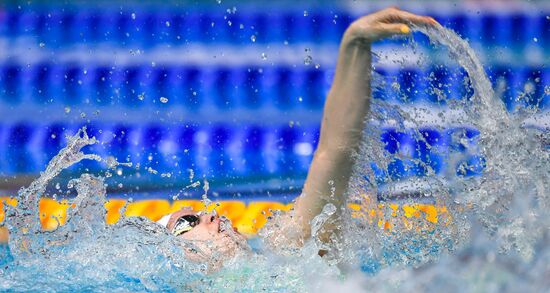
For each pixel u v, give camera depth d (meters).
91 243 8.98
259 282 8.07
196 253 8.65
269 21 24.19
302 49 23.38
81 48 23.48
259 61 22.89
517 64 22.11
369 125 8.30
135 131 20.42
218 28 24.08
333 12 24.20
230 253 8.70
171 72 22.61
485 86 8.85
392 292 7.41
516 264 7.06
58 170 10.22
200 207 16.23
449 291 7.05
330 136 8.29
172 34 23.97
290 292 7.84
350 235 8.50
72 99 21.91
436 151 9.85
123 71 22.64
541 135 8.80
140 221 9.25
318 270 8.17
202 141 20.17
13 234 9.28
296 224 8.51
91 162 18.72
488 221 8.20
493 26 23.47
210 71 22.62
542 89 21.14
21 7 24.80
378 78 8.26
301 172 18.98
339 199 8.34
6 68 22.73
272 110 21.61
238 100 21.89
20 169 18.97
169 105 21.67
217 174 18.80
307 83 22.34
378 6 24.16
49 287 8.02
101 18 24.39
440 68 19.55
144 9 24.53
